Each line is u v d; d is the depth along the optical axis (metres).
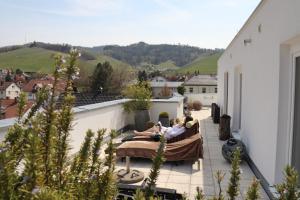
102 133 1.54
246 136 7.14
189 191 5.08
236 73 9.81
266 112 5.28
